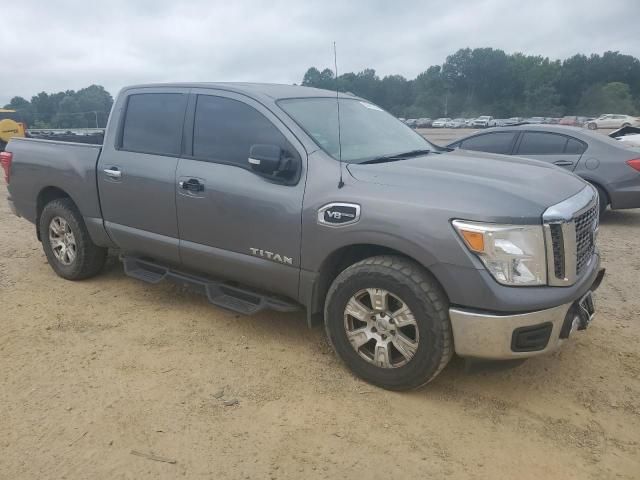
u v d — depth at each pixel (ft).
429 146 14.99
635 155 25.96
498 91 374.84
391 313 10.92
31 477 8.96
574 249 10.34
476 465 9.25
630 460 9.37
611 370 12.23
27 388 11.48
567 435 10.02
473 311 10.05
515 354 10.16
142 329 14.30
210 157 13.57
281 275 12.39
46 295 16.71
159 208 14.46
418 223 10.28
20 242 23.11
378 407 10.82
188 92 14.38
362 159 12.37
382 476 8.98
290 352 13.08
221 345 13.43
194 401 11.02
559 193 10.91
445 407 10.85
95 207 16.19
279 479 8.91
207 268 13.96
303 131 12.33
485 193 10.24
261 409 10.77
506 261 9.82
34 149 17.97
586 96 352.69
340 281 11.42
